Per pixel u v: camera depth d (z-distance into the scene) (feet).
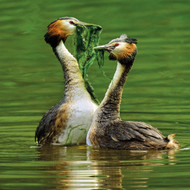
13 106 61.93
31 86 69.72
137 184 36.96
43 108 60.90
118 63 48.11
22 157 43.86
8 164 41.63
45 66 77.00
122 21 92.17
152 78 71.15
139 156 43.01
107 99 47.24
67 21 50.31
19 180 37.99
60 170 39.99
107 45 47.80
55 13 92.94
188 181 37.14
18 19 92.27
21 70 75.66
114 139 45.39
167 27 90.53
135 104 61.82
